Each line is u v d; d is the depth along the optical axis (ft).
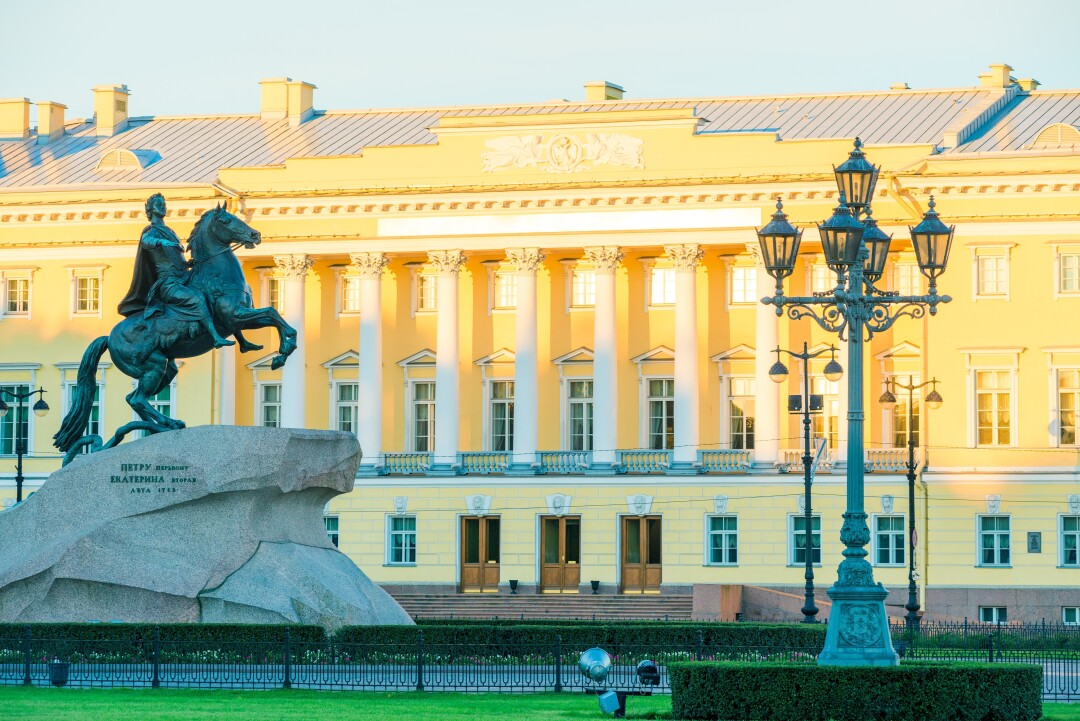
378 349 473.26
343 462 258.57
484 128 463.01
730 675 188.34
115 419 484.74
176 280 249.75
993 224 423.64
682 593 443.32
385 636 246.06
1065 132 427.74
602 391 456.45
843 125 462.60
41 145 526.16
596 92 510.58
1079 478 417.28
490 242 463.42
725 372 459.73
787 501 438.40
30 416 490.49
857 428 195.62
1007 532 421.59
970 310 425.28
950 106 461.78
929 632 353.72
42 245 488.85
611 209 456.04
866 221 209.36
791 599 412.57
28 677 224.12
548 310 474.08
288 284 475.72
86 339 486.79
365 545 466.29
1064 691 227.20
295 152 498.69
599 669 211.41
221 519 246.47
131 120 534.37
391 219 469.57
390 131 505.25
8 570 244.22
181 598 243.81
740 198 446.60
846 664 189.67
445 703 206.08
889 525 430.61
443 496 461.37
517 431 460.14
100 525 245.04
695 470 445.78
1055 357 421.18
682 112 450.30
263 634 239.30
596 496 451.94
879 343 445.78
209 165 497.87
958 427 425.28
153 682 219.82
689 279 451.94
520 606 437.99
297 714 192.75
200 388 482.69
